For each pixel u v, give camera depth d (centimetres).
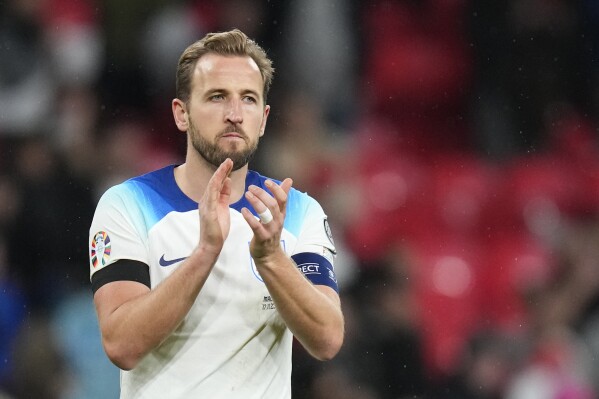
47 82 3394
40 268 2811
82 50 3534
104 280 1195
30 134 3147
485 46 3791
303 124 3447
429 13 3822
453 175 3528
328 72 3656
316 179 3338
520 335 2750
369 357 2547
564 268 2923
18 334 2698
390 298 2650
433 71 3781
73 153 3003
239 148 1196
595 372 2777
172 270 1201
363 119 3694
